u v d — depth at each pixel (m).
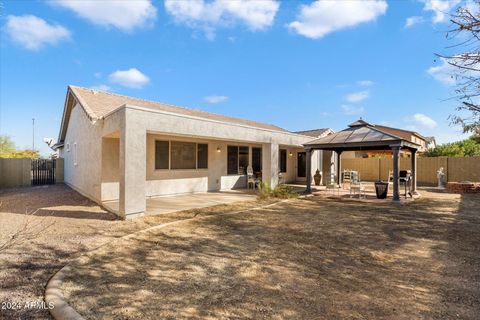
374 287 4.04
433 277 4.41
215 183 15.57
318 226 7.71
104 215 8.77
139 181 8.55
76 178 15.16
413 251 5.66
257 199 12.51
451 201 12.38
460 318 3.22
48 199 11.98
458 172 19.53
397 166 11.93
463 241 6.34
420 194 14.77
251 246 5.94
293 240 6.39
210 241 6.27
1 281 4.18
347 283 4.18
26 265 4.80
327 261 5.11
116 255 5.32
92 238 6.37
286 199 12.66
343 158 24.62
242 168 17.23
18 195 13.28
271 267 4.80
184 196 13.34
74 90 13.14
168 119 9.41
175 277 4.36
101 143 10.68
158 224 7.73
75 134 15.62
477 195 14.46
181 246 5.91
